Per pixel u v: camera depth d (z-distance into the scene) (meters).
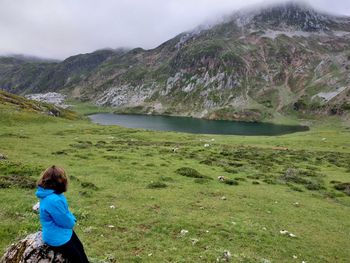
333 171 66.19
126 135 101.88
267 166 65.06
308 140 117.44
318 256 23.84
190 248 21.16
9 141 62.31
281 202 37.72
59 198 10.20
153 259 18.94
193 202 32.78
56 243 10.40
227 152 78.44
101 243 20.39
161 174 44.41
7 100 146.12
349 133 146.12
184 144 89.94
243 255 20.72
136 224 24.67
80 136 86.06
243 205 34.19
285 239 25.91
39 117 111.75
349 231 30.88
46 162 45.31
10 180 32.56
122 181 38.56
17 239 18.16
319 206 38.69
